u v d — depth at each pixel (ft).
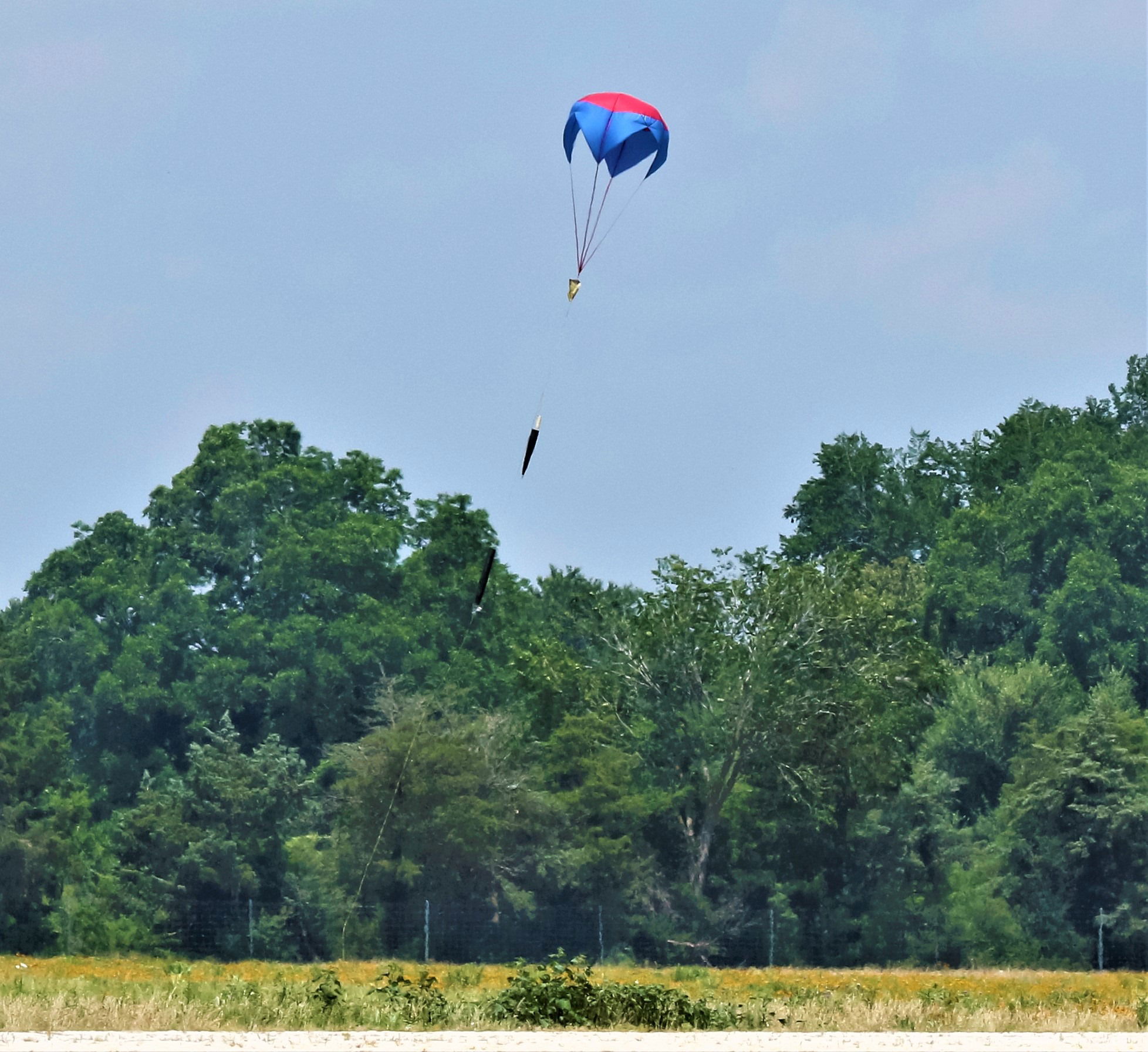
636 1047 276.41
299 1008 316.81
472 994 383.45
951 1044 300.61
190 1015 303.89
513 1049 269.85
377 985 424.87
